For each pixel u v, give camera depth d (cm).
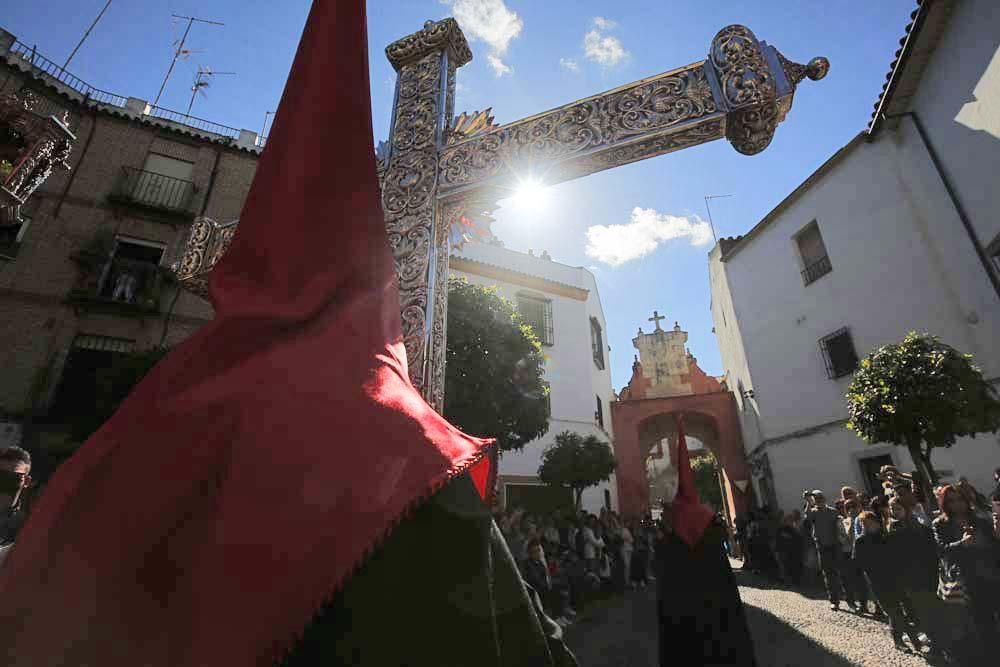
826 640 569
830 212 1209
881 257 1062
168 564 60
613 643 615
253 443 64
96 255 1215
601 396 2058
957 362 604
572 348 1894
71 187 1259
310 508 60
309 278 86
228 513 59
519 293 1838
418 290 242
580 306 1998
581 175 260
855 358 1124
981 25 748
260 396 69
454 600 63
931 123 908
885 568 518
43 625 54
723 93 229
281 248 87
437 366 237
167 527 61
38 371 1115
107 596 57
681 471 411
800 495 1262
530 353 1018
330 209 94
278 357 74
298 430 66
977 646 403
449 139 285
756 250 1489
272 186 94
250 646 52
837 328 1177
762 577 1191
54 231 1212
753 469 1722
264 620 54
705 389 2053
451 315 933
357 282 91
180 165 1407
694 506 388
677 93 240
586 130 249
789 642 572
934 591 474
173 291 1280
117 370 1021
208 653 52
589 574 876
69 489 64
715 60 238
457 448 74
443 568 64
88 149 1306
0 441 1032
